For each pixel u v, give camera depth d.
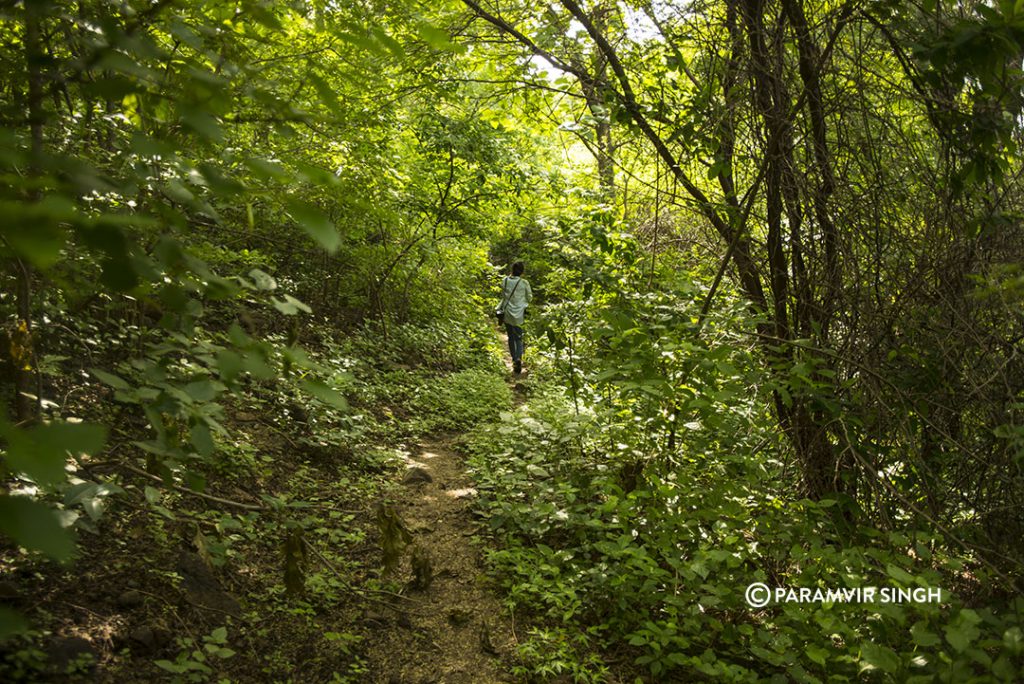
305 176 1.06
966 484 4.08
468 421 8.15
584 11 5.75
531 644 3.79
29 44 1.86
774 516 4.19
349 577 4.23
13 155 0.86
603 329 4.65
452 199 10.98
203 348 1.96
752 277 5.18
